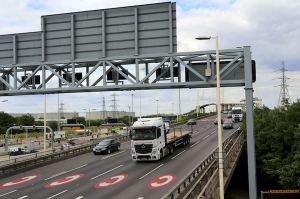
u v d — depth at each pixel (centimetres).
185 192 1994
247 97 2323
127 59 2506
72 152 4438
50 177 3023
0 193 2439
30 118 14738
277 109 5209
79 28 2628
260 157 4697
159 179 2652
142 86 2508
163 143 3728
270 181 4856
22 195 2338
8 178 3092
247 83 2322
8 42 2805
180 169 3044
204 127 8225
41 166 3709
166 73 2612
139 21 2503
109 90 2641
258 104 9625
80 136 10744
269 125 4800
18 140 10519
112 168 3328
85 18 2616
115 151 4775
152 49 2475
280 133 4362
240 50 2344
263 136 4694
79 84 2628
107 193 2269
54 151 4431
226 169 2800
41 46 2714
